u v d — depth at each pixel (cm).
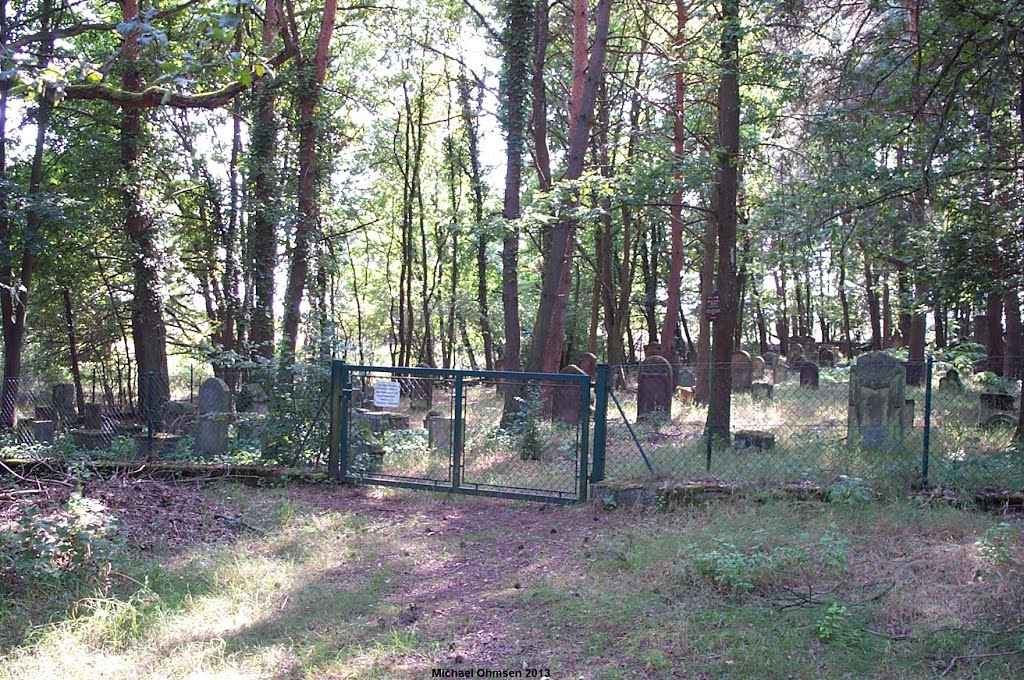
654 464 969
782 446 1096
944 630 482
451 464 959
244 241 2230
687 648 480
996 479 820
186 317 2581
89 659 476
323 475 999
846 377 1811
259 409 1622
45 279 2216
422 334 3956
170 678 452
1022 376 1108
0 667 459
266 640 515
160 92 1044
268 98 1816
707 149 1500
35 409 1756
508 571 667
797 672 446
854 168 1227
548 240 2050
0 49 570
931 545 640
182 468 998
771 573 577
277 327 1978
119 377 2445
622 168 1534
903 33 1163
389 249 3628
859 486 791
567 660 479
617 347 2866
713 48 1384
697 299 4138
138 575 622
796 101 1376
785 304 4388
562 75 2420
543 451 1084
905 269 1492
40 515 644
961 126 1102
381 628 540
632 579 614
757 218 1511
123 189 1873
